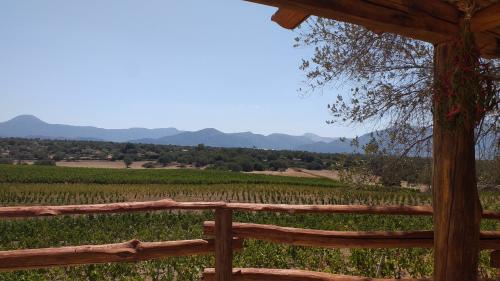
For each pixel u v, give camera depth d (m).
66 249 3.15
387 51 5.64
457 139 2.99
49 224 18.61
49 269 9.68
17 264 3.00
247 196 41.91
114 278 9.91
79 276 9.79
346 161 6.32
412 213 4.00
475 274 3.08
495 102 3.14
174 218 20.45
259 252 10.46
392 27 2.73
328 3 2.44
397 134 5.80
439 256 3.11
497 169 5.81
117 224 19.19
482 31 3.18
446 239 3.06
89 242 15.34
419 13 2.76
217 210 3.73
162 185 50.09
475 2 2.80
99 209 3.23
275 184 52.59
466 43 2.87
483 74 2.97
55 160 119.06
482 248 4.11
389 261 9.51
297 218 19.25
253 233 3.83
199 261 9.81
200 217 21.23
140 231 16.91
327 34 5.93
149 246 3.43
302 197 39.12
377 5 2.62
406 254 10.24
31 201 35.78
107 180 55.38
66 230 17.14
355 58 5.71
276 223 18.30
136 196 40.81
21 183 50.84
